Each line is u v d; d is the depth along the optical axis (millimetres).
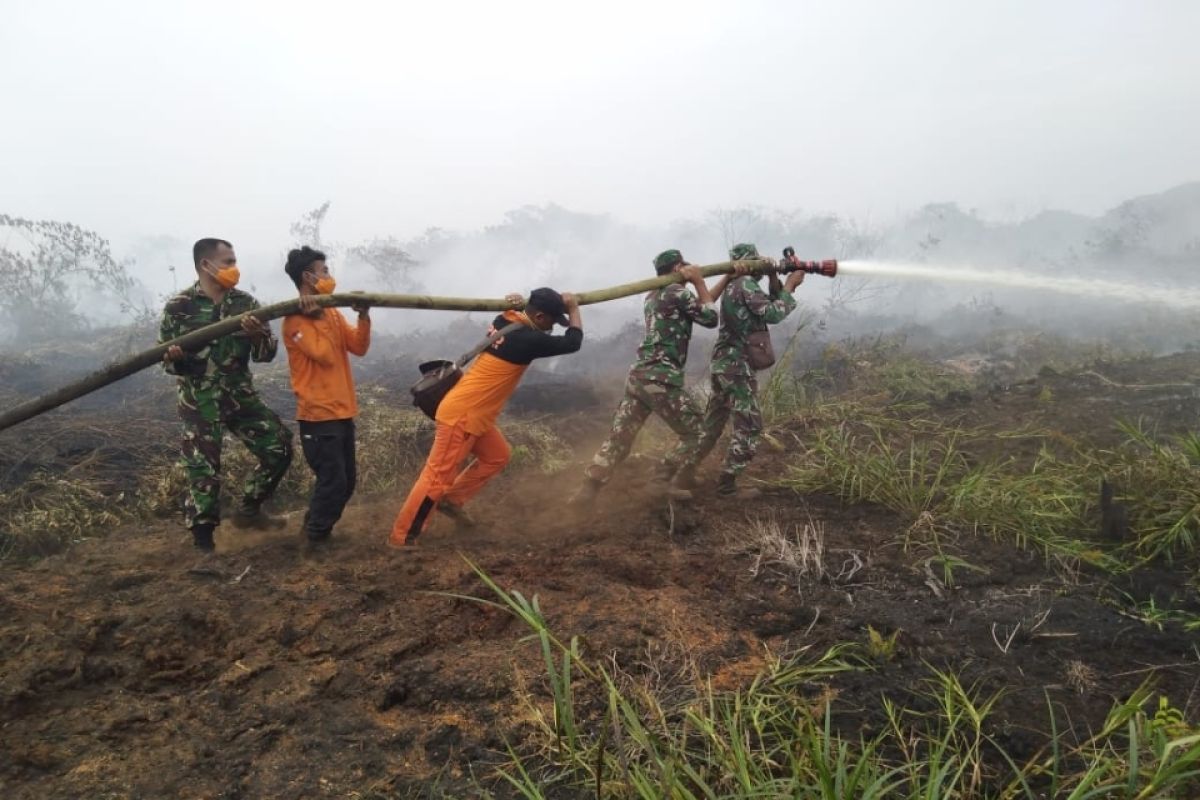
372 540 4812
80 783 2580
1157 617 3785
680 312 5262
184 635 3518
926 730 2896
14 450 6750
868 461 5547
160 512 5875
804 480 5707
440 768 2715
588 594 3969
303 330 4305
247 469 6422
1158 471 5008
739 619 3760
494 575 4234
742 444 5496
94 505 5922
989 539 4688
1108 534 4598
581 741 2797
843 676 3244
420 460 7270
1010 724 2924
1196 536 4516
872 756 2711
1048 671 3336
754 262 5434
